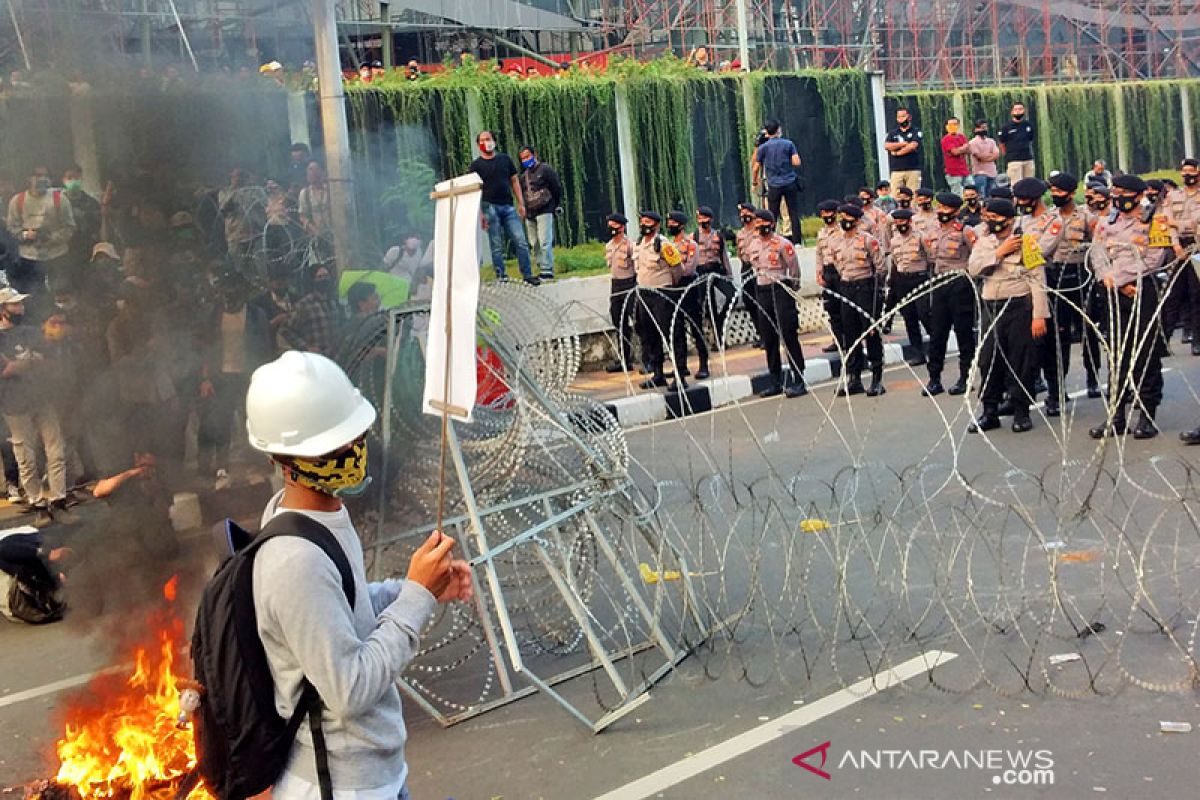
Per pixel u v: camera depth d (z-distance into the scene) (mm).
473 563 5781
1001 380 11680
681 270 14727
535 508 6508
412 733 6055
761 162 19844
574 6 24031
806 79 22266
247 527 8945
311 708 3029
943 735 5535
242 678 2982
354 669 2939
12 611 8000
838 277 14703
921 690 6016
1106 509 8625
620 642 6938
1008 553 7832
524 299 7402
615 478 6621
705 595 6918
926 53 29188
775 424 12516
